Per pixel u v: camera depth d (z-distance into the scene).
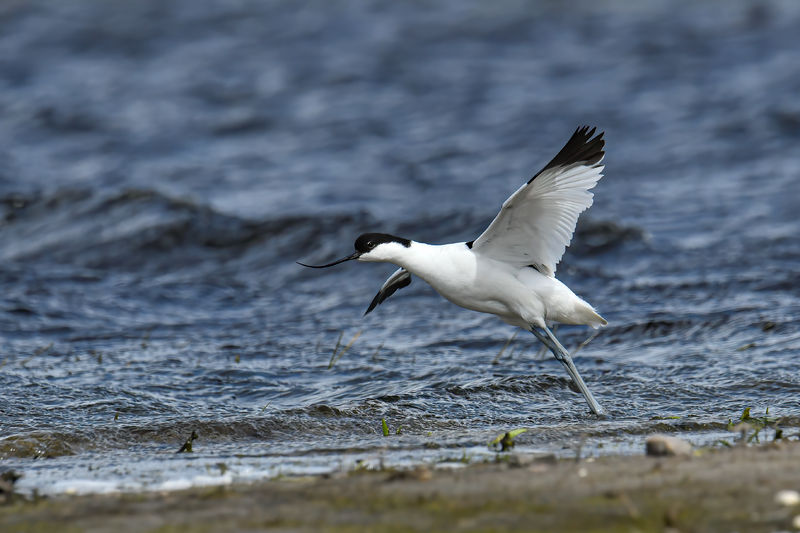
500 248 9.23
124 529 5.31
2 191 22.28
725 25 35.62
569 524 5.12
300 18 40.75
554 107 28.52
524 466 6.63
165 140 27.19
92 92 31.88
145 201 19.33
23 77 33.69
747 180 21.48
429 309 14.31
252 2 43.47
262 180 23.36
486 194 21.31
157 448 8.29
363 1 43.06
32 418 9.16
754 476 5.85
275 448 8.07
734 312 12.81
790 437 7.81
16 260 17.91
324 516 5.41
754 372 10.40
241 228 18.39
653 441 6.91
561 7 40.09
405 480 6.20
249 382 10.59
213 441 8.54
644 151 24.22
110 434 8.56
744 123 25.42
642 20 37.41
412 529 5.12
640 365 10.95
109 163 25.19
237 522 5.36
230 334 13.23
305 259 17.30
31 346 12.62
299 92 31.31
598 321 9.48
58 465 7.58
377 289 15.73
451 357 11.62
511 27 37.81
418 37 37.22
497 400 9.76
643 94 29.11
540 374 10.49
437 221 18.02
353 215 18.52
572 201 8.94
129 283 16.16
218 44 37.47
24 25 40.53
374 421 9.05
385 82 32.03
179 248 18.00
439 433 8.55
